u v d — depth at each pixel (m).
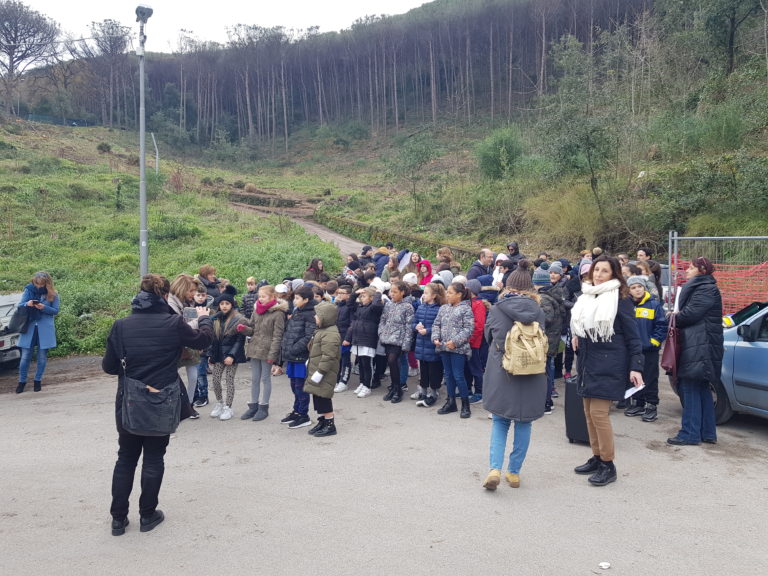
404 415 7.47
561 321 7.50
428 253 24.09
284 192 51.66
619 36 24.88
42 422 7.47
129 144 76.69
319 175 73.25
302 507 4.67
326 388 6.56
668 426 6.84
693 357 5.93
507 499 4.77
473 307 7.75
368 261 13.85
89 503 4.86
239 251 22.19
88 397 8.95
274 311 7.37
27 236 24.36
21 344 9.31
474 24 94.44
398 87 102.50
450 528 4.25
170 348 4.34
